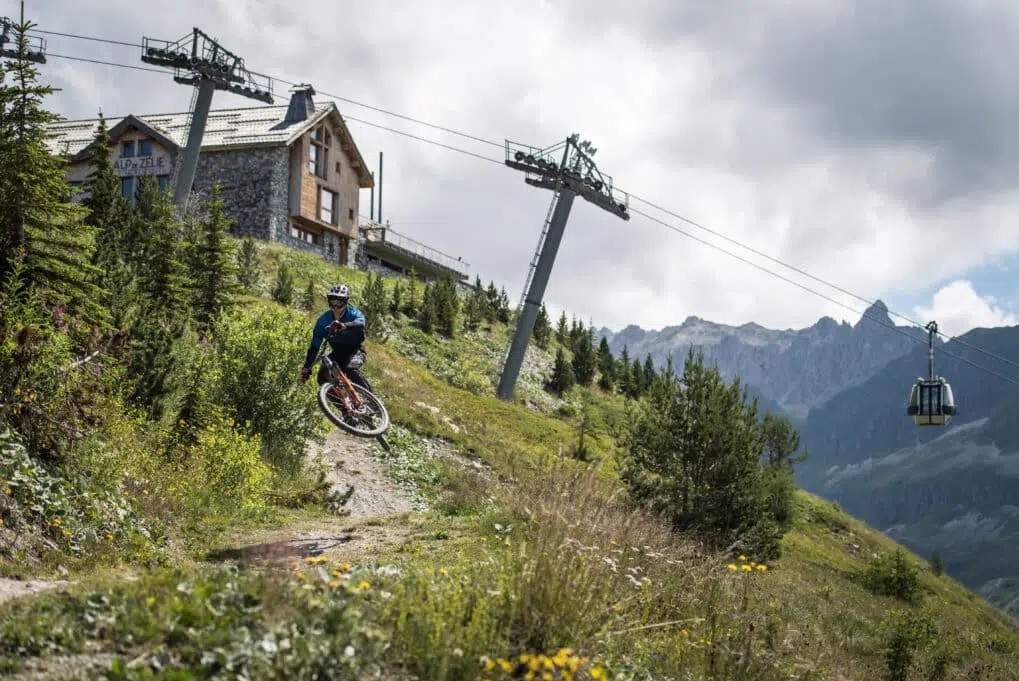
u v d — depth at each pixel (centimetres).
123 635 518
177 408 1738
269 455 2061
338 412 1098
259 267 4850
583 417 5056
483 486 2503
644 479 2106
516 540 1053
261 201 5872
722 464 2088
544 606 661
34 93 1507
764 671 861
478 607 631
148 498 1227
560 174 5384
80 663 484
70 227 1589
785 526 3388
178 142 5975
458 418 3331
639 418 2233
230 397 2078
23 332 1084
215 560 1087
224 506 1460
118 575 898
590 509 1025
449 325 5628
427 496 2406
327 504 1861
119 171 5919
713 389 2136
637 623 785
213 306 2820
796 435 4275
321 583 623
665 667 764
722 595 990
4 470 959
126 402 1598
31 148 1495
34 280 1520
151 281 2459
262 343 2134
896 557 3481
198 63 5159
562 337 7125
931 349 3650
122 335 1587
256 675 482
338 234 6644
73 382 1188
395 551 1093
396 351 4719
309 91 6316
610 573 850
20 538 881
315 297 4625
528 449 3291
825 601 2020
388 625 591
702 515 2034
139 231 2847
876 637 1577
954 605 4031
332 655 520
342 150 6662
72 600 552
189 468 1527
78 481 1074
